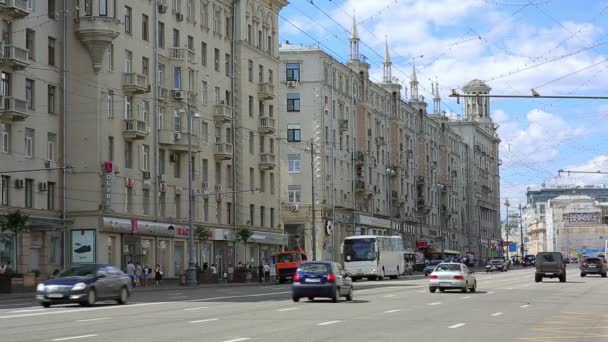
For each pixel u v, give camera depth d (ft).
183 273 192.65
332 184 305.73
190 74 214.48
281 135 295.89
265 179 260.42
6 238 156.87
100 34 175.22
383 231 359.05
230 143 237.04
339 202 312.50
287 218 296.10
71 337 57.00
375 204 351.05
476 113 572.10
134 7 191.42
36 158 166.50
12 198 158.71
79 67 177.17
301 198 296.51
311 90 298.35
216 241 231.09
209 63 226.99
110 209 178.50
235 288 173.06
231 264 239.91
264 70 260.83
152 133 198.08
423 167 412.98
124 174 185.98
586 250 617.62
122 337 57.21
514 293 137.08
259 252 256.93
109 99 181.88
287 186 297.74
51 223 168.76
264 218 259.19
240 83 243.40
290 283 214.90
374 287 166.71
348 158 323.57
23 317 76.69
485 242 554.05
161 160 203.51
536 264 197.36
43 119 169.37
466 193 505.25
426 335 62.23
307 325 69.36
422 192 409.49
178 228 206.90
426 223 418.31
